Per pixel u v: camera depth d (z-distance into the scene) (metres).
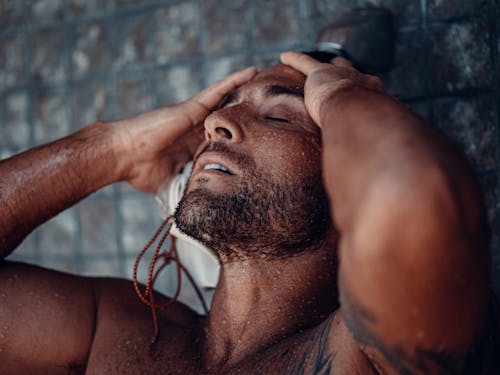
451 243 0.51
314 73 0.87
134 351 1.06
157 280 1.99
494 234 1.48
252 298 0.99
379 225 0.51
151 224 2.07
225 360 0.97
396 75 1.56
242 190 0.94
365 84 0.86
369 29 1.46
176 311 1.24
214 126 0.99
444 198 0.51
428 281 0.51
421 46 1.54
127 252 2.11
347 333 0.76
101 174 1.21
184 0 1.96
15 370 1.07
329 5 1.69
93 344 1.11
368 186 0.52
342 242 0.56
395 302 0.53
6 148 2.35
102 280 1.23
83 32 2.17
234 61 1.88
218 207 0.92
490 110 1.48
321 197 0.98
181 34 1.98
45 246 2.25
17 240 1.13
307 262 0.99
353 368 0.74
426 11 1.53
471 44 1.49
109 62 2.13
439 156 0.52
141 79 2.07
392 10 1.57
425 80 1.54
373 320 0.56
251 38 1.85
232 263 1.01
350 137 0.59
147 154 1.24
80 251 2.19
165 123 1.21
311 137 1.00
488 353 0.70
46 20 2.24
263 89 1.05
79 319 1.12
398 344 0.56
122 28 2.10
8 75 2.33
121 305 1.18
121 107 2.12
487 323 0.75
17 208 1.11
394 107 0.60
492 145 1.48
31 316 1.08
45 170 1.15
